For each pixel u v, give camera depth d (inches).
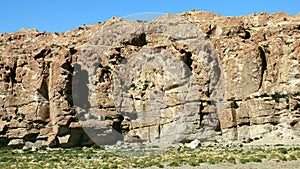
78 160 2600.9
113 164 2303.2
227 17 4119.1
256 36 3732.8
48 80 3560.5
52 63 3550.7
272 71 3523.6
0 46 4015.8
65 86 3472.0
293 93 3403.1
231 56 3577.8
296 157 2365.9
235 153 2610.7
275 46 3567.9
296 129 3289.9
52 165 2395.4
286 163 2224.4
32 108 3503.9
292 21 3939.5
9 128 3476.9
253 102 3437.5
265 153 2536.9
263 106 3395.7
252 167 2146.9
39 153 3117.6
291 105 3336.6
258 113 3400.6
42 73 3558.1
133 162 2377.0
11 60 3639.3
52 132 3457.2
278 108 3385.8
